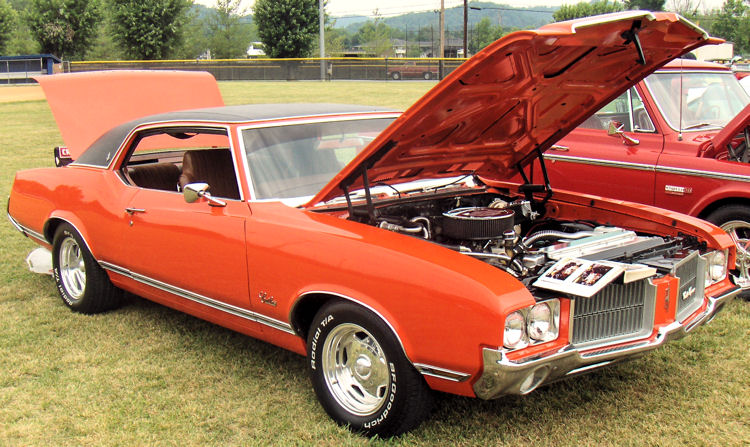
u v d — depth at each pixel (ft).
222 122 13.19
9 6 224.53
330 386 11.17
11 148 47.16
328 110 14.42
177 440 10.81
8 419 11.56
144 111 21.65
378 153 11.32
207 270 12.71
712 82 20.90
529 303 9.20
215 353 14.16
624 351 9.99
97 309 16.49
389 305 9.90
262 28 182.50
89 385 12.76
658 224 13.12
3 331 15.51
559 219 14.47
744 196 16.72
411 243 10.50
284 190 12.51
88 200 15.67
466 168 14.46
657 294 10.36
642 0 218.59
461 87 10.26
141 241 14.15
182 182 14.84
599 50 10.79
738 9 190.49
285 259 11.23
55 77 20.70
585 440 10.45
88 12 194.80
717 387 12.16
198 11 219.82
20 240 23.94
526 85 11.19
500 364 8.96
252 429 11.11
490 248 11.85
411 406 10.11
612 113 20.30
